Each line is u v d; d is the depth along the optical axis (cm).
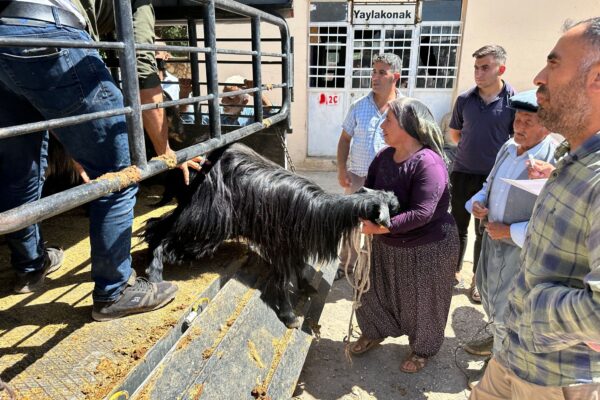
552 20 770
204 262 271
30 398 149
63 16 157
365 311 309
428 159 250
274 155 346
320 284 325
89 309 204
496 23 782
